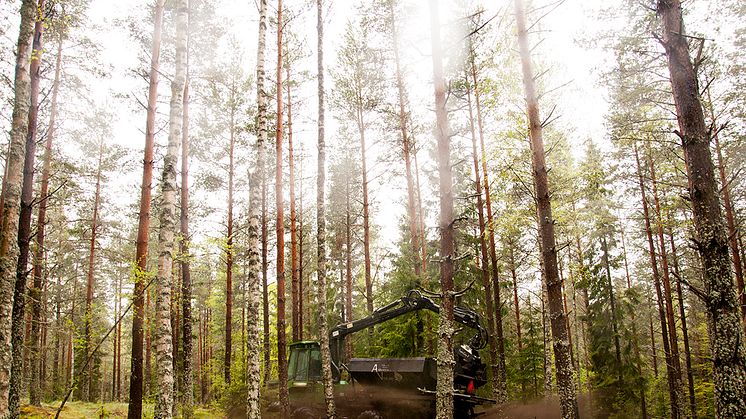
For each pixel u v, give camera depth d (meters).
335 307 28.70
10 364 7.56
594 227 23.97
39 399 18.47
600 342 24.61
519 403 20.09
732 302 7.47
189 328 18.22
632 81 14.62
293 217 20.98
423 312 17.47
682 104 8.36
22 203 12.09
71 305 30.59
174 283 17.55
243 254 26.66
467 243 21.25
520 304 33.03
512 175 16.89
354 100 21.14
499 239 24.33
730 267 7.65
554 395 20.91
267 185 25.00
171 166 10.55
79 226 24.58
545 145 17.30
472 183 20.52
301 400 15.10
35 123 12.83
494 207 19.36
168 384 9.46
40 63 13.34
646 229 22.38
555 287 9.15
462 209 22.28
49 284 23.95
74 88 17.81
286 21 16.55
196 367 45.19
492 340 18.20
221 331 39.22
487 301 18.75
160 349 9.59
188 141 19.11
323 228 14.09
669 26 8.56
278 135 16.86
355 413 14.16
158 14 15.84
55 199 21.30
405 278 18.41
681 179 18.59
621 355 24.38
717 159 17.88
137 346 12.74
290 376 15.58
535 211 17.55
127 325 35.97
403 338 17.55
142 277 11.46
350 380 14.84
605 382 24.11
